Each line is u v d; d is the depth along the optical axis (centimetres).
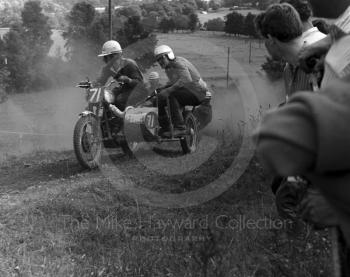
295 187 301
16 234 477
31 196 602
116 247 442
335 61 197
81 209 532
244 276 330
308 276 320
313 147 116
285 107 120
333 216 183
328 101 118
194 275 333
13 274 396
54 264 409
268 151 118
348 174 122
